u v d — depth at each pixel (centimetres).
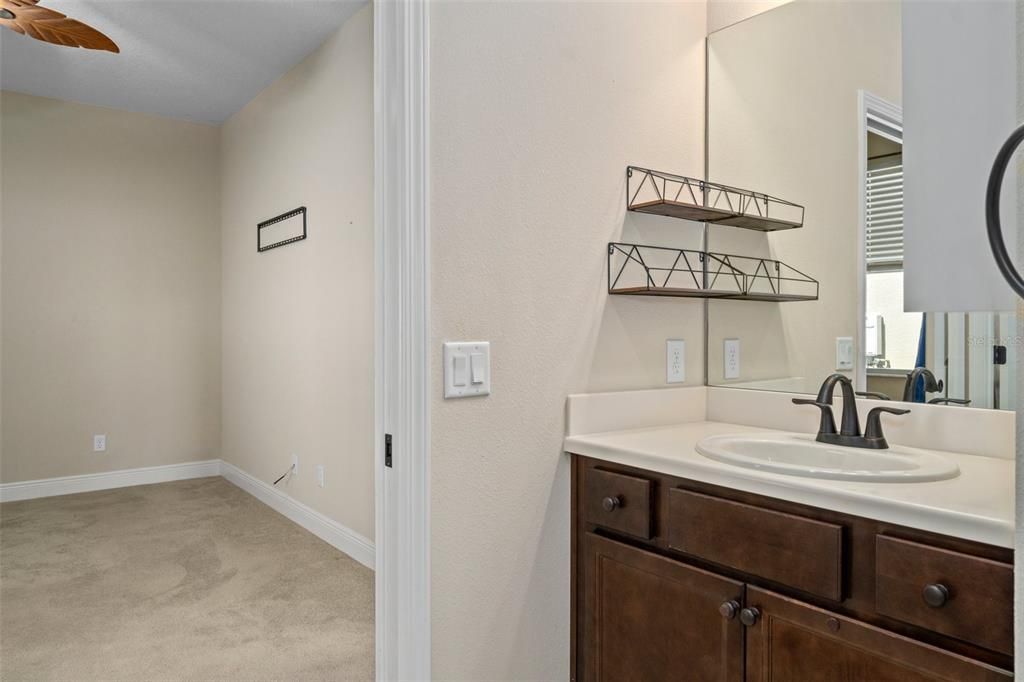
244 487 438
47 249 415
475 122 139
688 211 173
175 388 461
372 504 301
